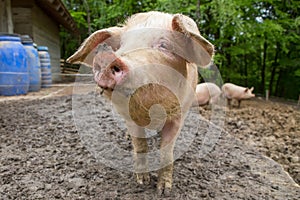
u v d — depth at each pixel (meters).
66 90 9.38
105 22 13.41
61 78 17.97
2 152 3.64
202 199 2.55
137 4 12.38
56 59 17.98
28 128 4.66
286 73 16.39
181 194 2.60
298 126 6.36
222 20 9.94
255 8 12.75
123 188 2.70
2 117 5.32
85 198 2.54
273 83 18.16
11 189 2.71
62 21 16.62
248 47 12.17
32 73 8.85
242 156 3.79
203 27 11.36
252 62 17.64
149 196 2.55
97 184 2.79
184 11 9.45
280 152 4.49
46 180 2.89
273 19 13.33
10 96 7.84
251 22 11.71
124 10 12.38
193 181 2.91
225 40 11.59
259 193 2.76
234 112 7.71
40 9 13.48
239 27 10.13
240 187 2.87
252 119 6.86
